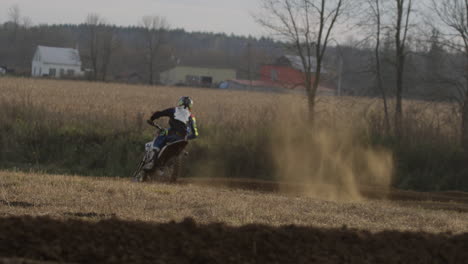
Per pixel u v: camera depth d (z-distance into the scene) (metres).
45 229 10.88
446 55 39.53
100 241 10.74
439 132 36.06
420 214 18.09
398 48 40.06
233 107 64.75
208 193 20.11
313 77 42.59
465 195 29.36
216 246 10.99
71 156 33.31
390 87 42.66
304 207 17.97
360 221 15.87
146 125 39.22
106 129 36.78
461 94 38.03
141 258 10.18
